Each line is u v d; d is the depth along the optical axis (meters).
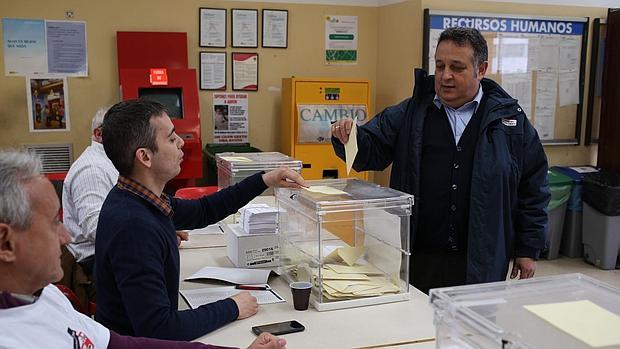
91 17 4.67
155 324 1.63
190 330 1.70
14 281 1.20
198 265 2.44
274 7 5.09
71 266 2.87
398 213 2.05
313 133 4.87
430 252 2.57
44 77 4.64
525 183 2.52
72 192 2.84
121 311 1.74
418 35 4.76
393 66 5.14
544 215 2.52
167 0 4.82
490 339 1.15
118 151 1.73
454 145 2.46
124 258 1.65
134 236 1.65
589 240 4.92
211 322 1.76
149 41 4.67
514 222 2.56
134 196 1.73
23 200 1.15
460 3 4.83
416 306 1.99
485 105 2.45
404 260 2.05
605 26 5.27
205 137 5.09
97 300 1.81
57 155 4.74
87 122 4.77
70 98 4.71
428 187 2.51
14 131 4.64
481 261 2.38
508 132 2.43
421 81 2.55
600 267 4.84
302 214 2.13
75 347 1.34
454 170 2.45
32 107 4.64
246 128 5.18
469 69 2.37
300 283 1.97
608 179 4.87
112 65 4.76
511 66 5.04
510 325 1.20
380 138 2.59
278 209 2.42
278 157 3.32
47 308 1.29
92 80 4.74
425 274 2.58
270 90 5.20
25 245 1.17
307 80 4.83
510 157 2.42
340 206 1.98
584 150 5.49
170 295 1.81
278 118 5.25
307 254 2.09
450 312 1.27
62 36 4.63
